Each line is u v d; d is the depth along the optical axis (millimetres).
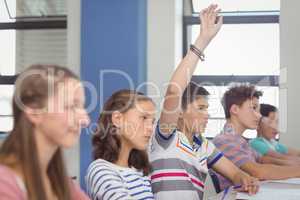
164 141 1576
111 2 3162
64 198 873
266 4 3445
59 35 3742
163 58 3182
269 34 3428
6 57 3828
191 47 1672
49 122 779
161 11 3191
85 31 3203
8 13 3854
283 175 1756
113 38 3168
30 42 3789
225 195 1565
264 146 2213
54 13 3742
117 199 1149
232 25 3484
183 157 1582
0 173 720
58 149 838
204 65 3455
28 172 747
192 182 1580
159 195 1549
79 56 3275
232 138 1905
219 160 1696
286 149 2377
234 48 3465
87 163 2781
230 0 3500
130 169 1312
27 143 759
